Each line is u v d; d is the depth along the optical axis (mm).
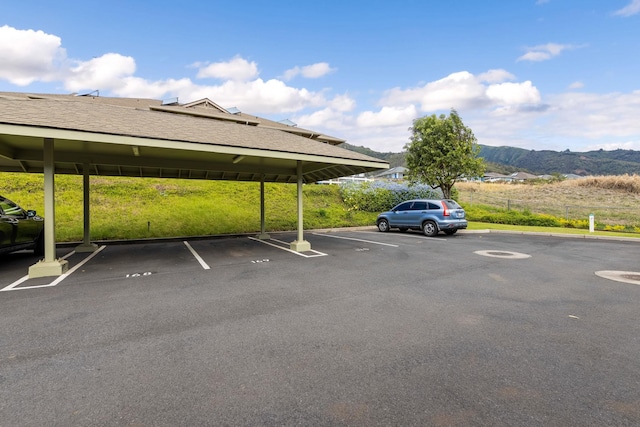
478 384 2600
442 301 4801
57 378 2680
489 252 9234
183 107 23047
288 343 3369
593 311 4348
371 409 2279
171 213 14828
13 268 7133
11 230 7289
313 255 8703
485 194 26406
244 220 15508
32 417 2182
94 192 15516
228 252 9250
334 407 2303
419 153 17266
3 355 3078
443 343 3369
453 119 16438
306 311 4348
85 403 2342
